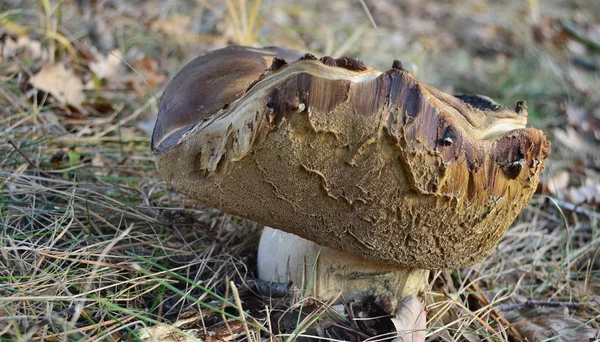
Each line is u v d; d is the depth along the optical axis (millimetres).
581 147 1118
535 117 1191
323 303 729
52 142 887
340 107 651
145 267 750
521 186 689
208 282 746
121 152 900
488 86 1382
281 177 666
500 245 875
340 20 1663
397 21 1783
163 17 1376
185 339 692
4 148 850
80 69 1035
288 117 650
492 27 1837
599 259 868
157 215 807
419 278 743
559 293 822
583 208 936
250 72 723
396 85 654
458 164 668
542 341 745
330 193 670
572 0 2287
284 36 1399
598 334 760
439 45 1633
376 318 733
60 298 686
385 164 662
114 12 1326
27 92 950
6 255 724
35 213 774
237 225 823
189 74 731
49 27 1036
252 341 701
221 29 1373
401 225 682
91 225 780
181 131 698
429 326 746
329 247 706
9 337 664
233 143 662
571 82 1425
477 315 771
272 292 740
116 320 684
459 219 684
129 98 1021
